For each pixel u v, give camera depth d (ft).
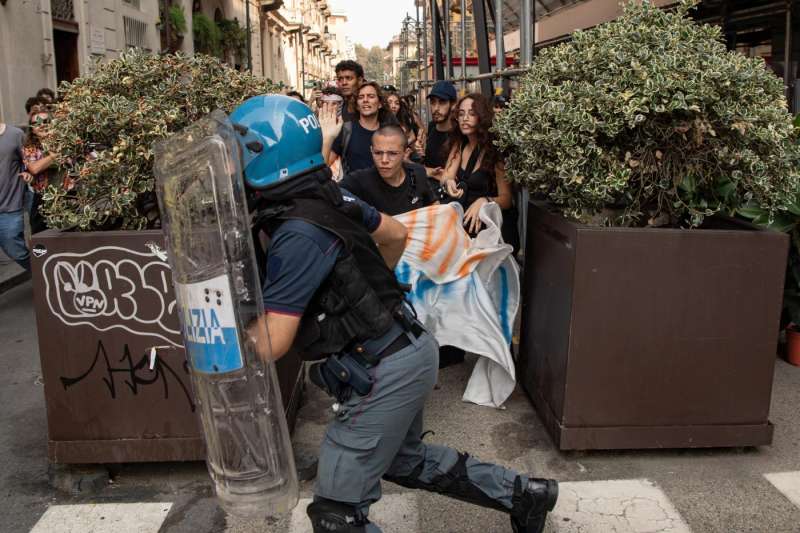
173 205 6.73
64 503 10.61
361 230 7.36
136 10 65.26
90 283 10.35
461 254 13.01
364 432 7.32
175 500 10.58
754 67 11.00
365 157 17.93
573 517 9.85
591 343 10.84
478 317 12.89
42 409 14.33
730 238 10.61
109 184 10.66
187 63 11.85
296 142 6.97
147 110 10.78
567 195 11.43
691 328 10.86
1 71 43.55
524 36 16.55
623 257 10.59
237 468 7.01
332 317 7.15
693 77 10.34
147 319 10.41
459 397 13.79
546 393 12.05
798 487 10.57
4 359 17.38
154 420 10.73
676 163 11.23
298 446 12.02
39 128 11.94
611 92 10.91
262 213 7.05
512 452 11.68
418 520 9.90
